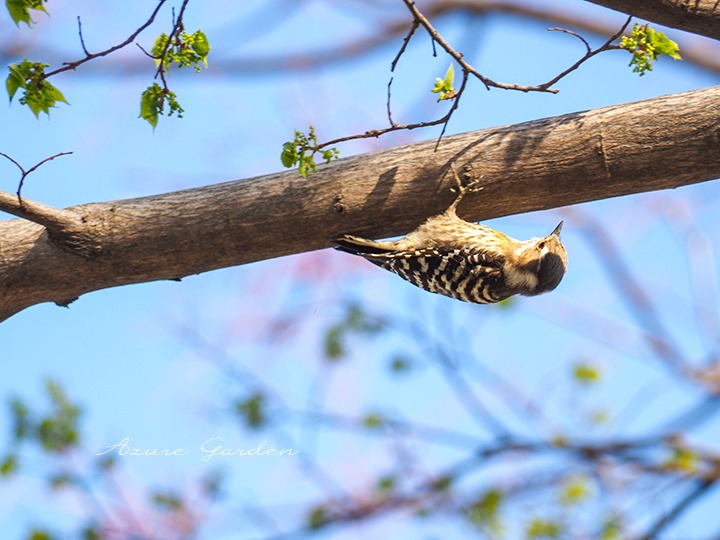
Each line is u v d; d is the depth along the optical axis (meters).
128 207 12.18
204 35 10.38
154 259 12.25
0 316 12.77
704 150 11.44
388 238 12.64
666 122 11.50
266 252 12.40
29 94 10.41
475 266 13.50
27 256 12.21
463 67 10.48
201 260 12.35
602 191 11.91
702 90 11.65
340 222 12.18
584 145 11.67
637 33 10.52
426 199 12.12
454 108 10.74
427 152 12.08
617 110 11.73
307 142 10.71
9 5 10.23
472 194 12.02
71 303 12.93
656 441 19.22
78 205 12.22
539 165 11.79
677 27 11.06
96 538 18.27
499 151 11.89
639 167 11.62
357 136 10.73
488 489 19.05
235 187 12.23
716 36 11.05
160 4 10.12
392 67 10.52
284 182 12.16
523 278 14.10
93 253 12.09
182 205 12.16
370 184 12.05
